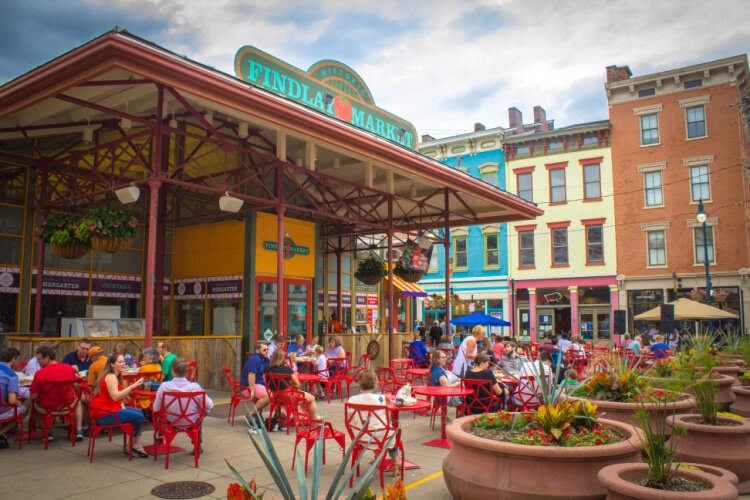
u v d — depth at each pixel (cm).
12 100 941
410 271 1833
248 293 1516
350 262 2239
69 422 814
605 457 471
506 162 3612
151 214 1005
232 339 1398
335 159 1575
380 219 2147
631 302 3228
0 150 1341
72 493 572
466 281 3716
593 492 457
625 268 3241
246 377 952
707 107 3117
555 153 3484
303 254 1702
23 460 699
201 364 1317
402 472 618
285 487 332
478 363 852
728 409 912
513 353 1079
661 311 2003
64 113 1198
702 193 3103
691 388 698
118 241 1129
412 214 2138
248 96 1006
